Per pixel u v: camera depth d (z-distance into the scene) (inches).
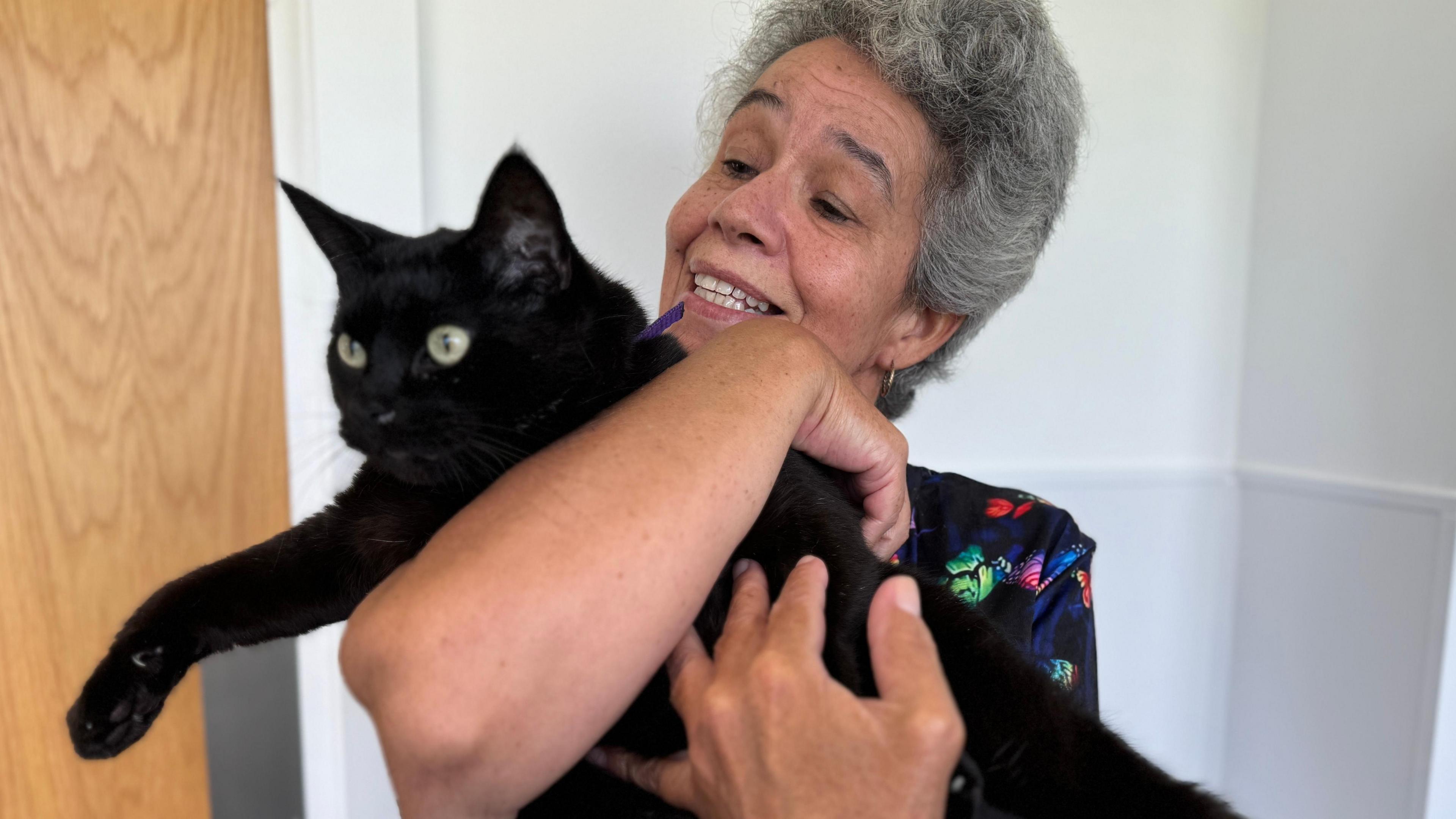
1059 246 76.2
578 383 31.8
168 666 30.8
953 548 44.0
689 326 42.5
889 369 48.9
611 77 63.1
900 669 22.5
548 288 31.2
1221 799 30.1
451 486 31.1
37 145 57.7
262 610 31.3
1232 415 84.2
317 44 56.0
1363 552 72.0
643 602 20.5
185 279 61.9
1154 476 81.0
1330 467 75.5
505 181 28.9
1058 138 46.2
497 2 60.5
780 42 47.6
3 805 60.6
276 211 63.2
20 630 59.9
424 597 19.6
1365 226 71.9
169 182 60.8
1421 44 67.2
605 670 20.1
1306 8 75.9
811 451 33.6
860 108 40.9
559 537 20.4
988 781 31.1
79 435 60.4
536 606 19.5
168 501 63.0
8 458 58.8
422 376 29.5
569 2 61.6
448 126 60.7
